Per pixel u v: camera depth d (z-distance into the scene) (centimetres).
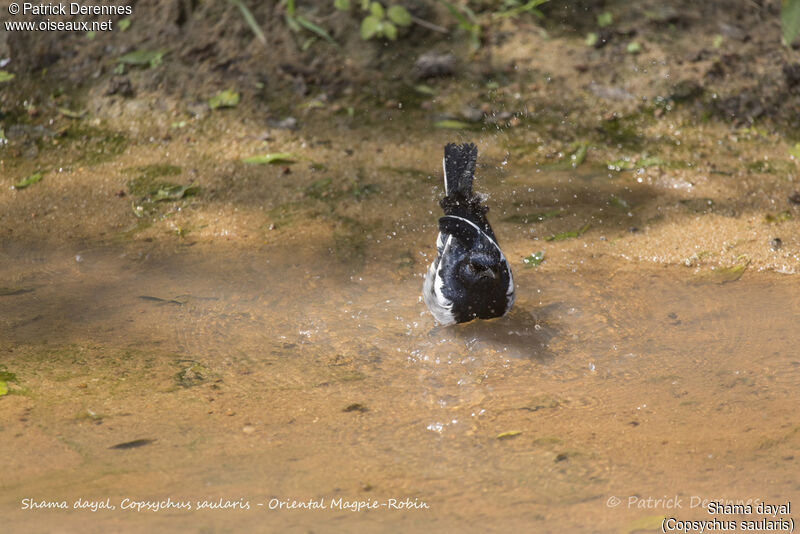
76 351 1039
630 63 1805
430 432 878
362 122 1695
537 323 1138
